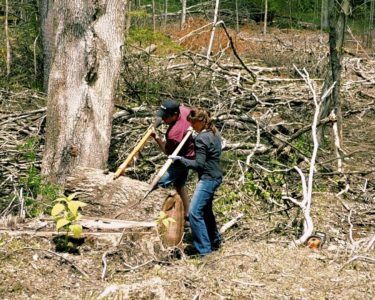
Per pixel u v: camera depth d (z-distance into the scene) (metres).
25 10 18.08
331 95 9.68
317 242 5.95
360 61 18.20
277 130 9.58
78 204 5.06
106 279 4.84
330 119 8.98
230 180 8.09
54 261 4.92
